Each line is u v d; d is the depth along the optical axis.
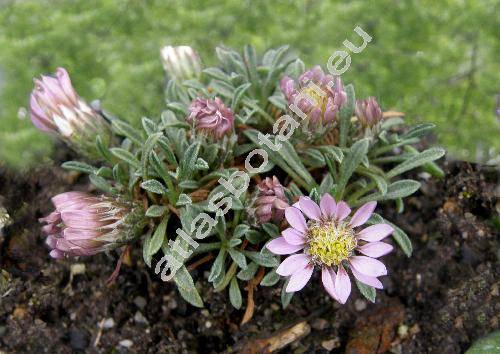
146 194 0.18
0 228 0.20
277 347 0.18
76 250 0.16
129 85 0.22
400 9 0.23
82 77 0.23
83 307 0.19
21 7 0.24
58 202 0.16
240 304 0.17
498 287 0.19
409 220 0.20
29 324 0.19
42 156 0.21
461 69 0.22
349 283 0.16
